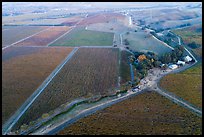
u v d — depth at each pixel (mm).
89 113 92312
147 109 93375
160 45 185375
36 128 84062
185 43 194250
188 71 131500
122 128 82312
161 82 117562
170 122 84812
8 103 102188
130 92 108375
